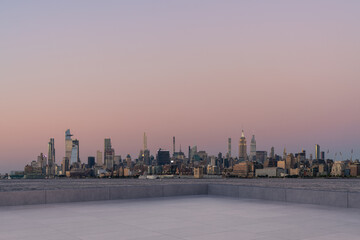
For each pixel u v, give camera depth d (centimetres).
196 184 2470
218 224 1341
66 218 1484
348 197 1789
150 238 1103
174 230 1229
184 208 1783
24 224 1352
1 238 1112
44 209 1758
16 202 1905
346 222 1378
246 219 1453
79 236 1136
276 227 1277
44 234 1170
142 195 2261
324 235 1143
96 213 1623
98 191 2127
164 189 2342
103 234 1166
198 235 1145
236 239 1088
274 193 2108
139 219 1457
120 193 2192
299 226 1298
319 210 1705
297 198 2002
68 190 2039
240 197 2294
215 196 2373
